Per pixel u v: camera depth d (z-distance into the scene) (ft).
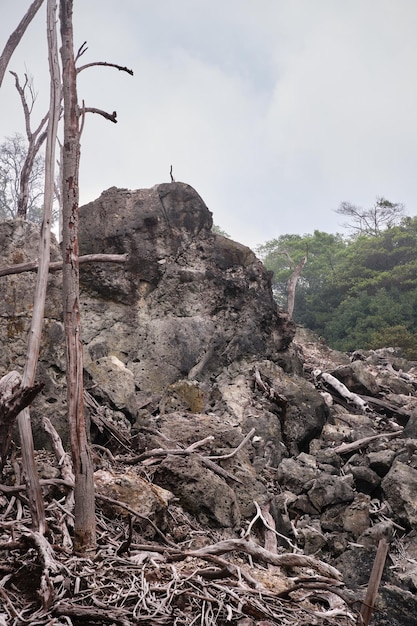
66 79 16.28
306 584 15.29
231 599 14.26
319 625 14.62
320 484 26.91
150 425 27.99
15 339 23.56
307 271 148.15
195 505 22.04
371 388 40.70
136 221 33.65
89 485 15.49
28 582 14.02
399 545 25.26
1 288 23.85
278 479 28.25
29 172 36.22
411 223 143.84
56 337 23.84
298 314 141.28
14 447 19.80
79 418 15.51
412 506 26.78
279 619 14.17
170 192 34.76
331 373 41.22
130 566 14.71
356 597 19.33
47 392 23.12
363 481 28.40
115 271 32.91
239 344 34.73
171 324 33.17
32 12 21.88
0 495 17.78
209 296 34.65
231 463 25.70
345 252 155.84
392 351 56.18
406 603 20.03
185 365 32.78
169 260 34.14
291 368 36.83
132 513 18.24
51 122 16.08
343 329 122.31
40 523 15.20
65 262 15.80
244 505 24.14
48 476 19.04
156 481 22.44
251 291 35.83
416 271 127.03
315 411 33.35
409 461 29.43
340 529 25.75
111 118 17.06
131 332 32.55
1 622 12.22
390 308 118.52
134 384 29.94
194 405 31.55
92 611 12.57
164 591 14.03
